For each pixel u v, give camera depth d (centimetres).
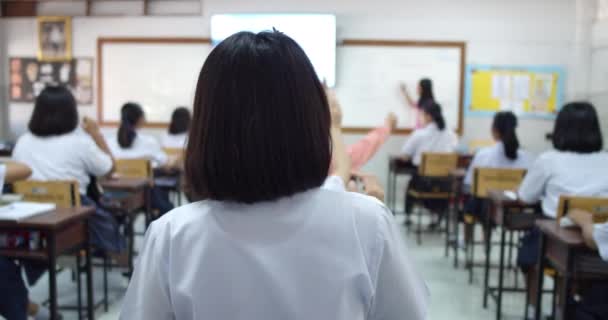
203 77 66
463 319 288
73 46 641
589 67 591
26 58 645
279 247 62
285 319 60
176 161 411
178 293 62
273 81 64
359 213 65
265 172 63
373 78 620
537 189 251
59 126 260
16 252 203
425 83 570
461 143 621
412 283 68
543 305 310
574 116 239
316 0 618
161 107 640
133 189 305
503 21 608
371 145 145
